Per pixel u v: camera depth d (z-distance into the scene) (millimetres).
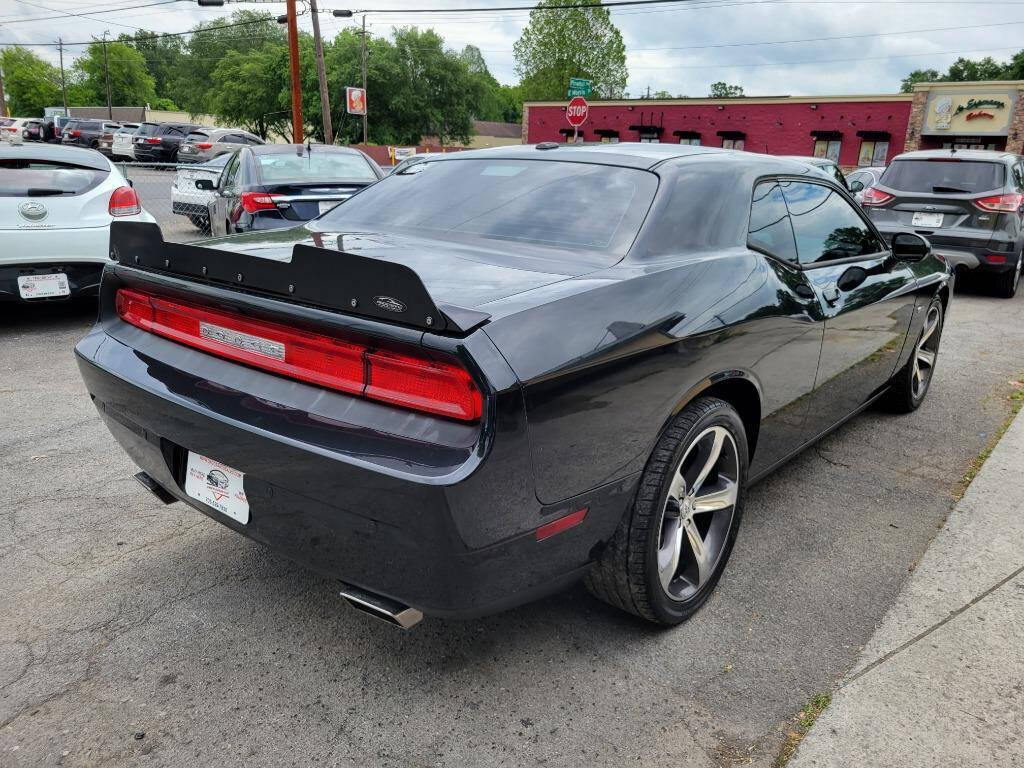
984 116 29625
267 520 1971
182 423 2061
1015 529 3020
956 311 8078
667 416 2135
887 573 2773
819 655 2291
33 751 1875
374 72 62125
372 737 1947
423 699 2088
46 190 5895
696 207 2494
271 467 1863
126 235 2328
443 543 1667
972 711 2004
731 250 2525
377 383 1773
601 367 1876
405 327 1691
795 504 3336
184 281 2117
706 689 2137
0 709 2012
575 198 2529
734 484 2529
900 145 31891
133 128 41281
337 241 2477
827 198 3303
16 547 2840
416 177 3039
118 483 3408
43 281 5879
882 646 2285
